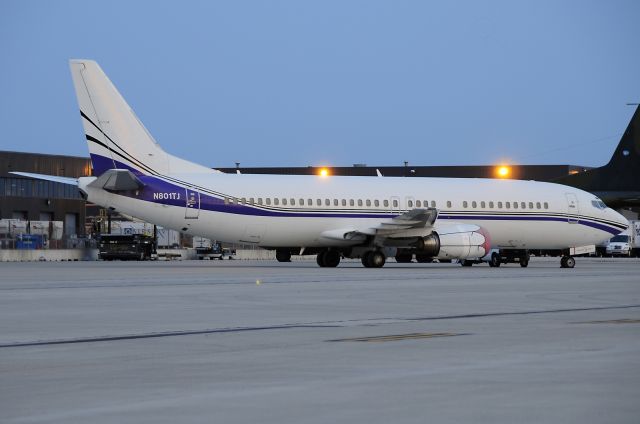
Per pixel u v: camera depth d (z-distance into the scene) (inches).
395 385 790.5
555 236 4229.8
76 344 1087.6
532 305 1710.1
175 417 651.5
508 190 4175.7
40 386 789.2
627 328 1275.8
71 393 753.6
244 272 3233.3
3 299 1808.6
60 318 1411.2
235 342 1108.5
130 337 1160.2
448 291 2116.1
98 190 3533.5
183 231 3651.6
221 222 3659.0
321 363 924.6
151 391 762.8
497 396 737.0
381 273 3169.3
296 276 2874.0
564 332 1222.3
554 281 2628.0
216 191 3649.1
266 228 3727.9
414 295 1971.0
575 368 887.7
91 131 3535.9
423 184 4042.8
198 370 880.9
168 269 3592.5
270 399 724.0
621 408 686.5
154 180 3575.3
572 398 727.7
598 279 2765.7
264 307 1632.6
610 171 5625.0
